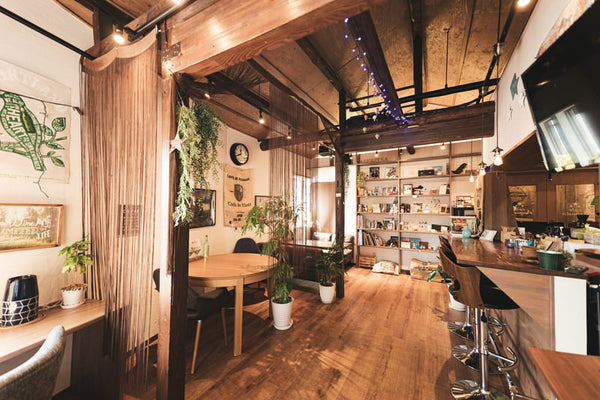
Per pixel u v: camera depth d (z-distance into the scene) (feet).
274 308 9.02
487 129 10.12
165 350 4.61
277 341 8.12
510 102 7.84
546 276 4.59
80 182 6.30
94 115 5.83
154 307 8.34
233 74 8.42
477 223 12.35
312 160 10.72
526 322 5.87
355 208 18.47
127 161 5.04
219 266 8.91
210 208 12.19
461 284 5.75
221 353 7.42
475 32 8.36
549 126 4.56
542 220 10.94
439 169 15.97
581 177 10.27
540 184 11.05
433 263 15.61
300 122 9.88
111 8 6.21
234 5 3.91
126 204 5.02
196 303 6.54
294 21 3.35
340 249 11.98
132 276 4.88
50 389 2.98
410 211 16.63
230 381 6.20
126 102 5.10
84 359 5.65
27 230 5.26
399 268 16.66
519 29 7.17
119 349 5.08
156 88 4.69
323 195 19.65
